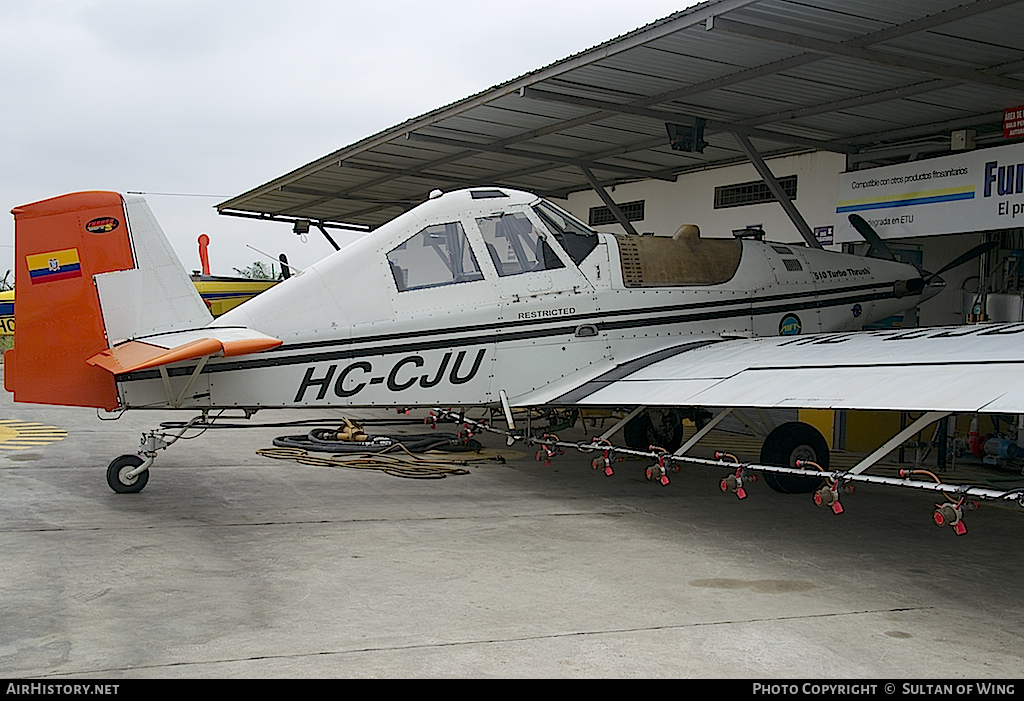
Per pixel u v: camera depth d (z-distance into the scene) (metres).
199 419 7.79
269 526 6.38
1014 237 12.85
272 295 7.33
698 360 7.55
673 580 5.16
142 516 6.60
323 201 18.22
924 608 4.72
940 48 8.28
